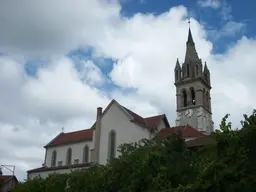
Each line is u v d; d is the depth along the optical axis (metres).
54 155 68.88
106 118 57.44
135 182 28.45
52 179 43.41
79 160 64.44
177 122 84.25
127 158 32.28
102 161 54.69
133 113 58.12
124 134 54.28
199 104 82.81
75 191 36.09
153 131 54.25
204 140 35.47
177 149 28.81
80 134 69.19
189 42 94.00
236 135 20.09
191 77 87.12
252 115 21.03
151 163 28.58
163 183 26.30
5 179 74.50
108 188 32.03
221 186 18.62
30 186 44.91
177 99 87.19
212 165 19.31
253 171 18.47
